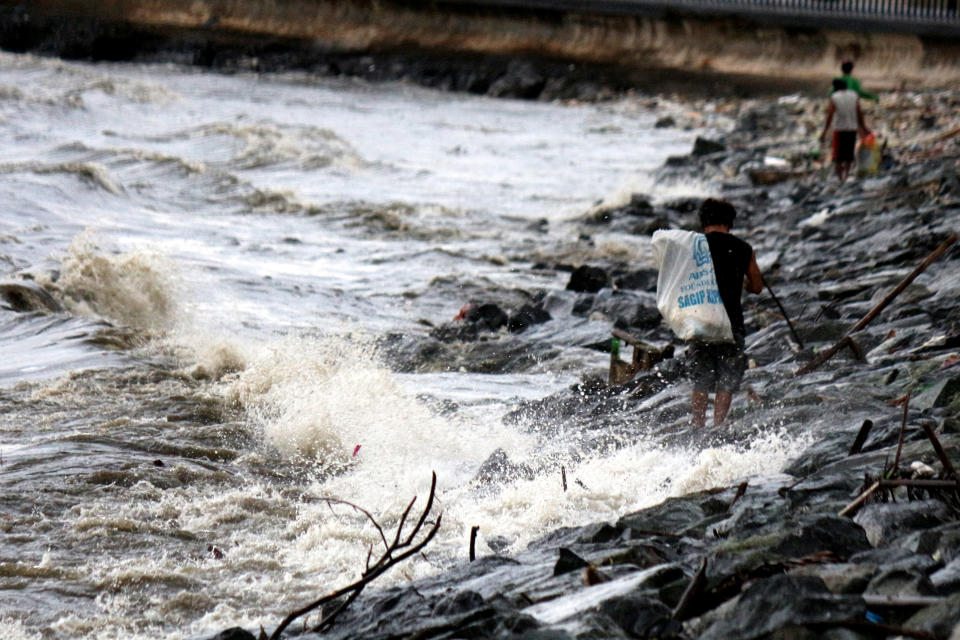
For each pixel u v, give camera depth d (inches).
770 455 1032.2
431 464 1290.6
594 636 573.6
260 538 1040.8
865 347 1555.1
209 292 2416.3
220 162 4687.5
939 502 729.6
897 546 668.1
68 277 2187.5
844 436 1007.0
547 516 1016.9
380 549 992.2
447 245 3277.6
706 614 582.9
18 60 7485.2
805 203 3540.8
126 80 7037.4
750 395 1272.1
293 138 5231.3
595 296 2346.2
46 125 5423.2
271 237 3240.7
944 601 535.8
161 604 885.8
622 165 5177.2
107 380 1606.8
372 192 4188.0
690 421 1268.5
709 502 882.8
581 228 3582.7
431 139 5954.7
